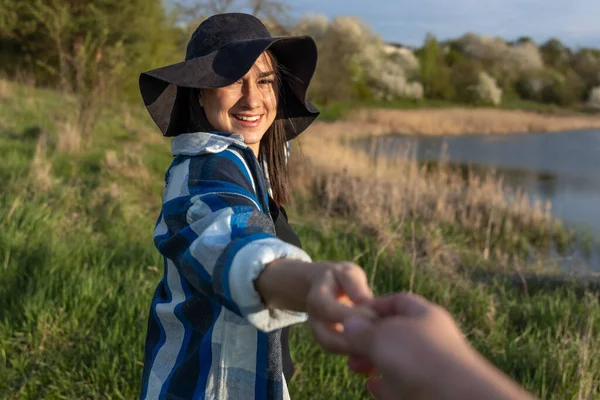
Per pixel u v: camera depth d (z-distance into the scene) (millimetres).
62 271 3484
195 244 835
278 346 1150
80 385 2484
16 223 4117
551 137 25891
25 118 9344
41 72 15641
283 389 1164
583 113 43906
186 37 11430
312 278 602
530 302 4031
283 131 1519
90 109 8500
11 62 16641
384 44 47406
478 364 356
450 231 7031
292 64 1404
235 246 777
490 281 4715
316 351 2812
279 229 1359
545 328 3500
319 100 32062
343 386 2602
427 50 43719
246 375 1124
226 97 1274
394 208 6570
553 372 2744
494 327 3342
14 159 6293
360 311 463
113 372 2525
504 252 6688
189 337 1164
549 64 55906
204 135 1112
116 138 9078
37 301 3012
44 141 7234
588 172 14766
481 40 53281
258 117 1327
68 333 2840
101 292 3211
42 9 12328
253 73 1288
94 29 14836
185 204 1007
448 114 33281
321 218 6078
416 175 8930
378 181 8055
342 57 33719
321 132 22938
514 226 7617
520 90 48312
